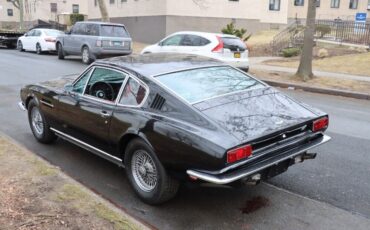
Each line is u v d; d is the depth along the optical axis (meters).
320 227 4.16
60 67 16.94
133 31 33.34
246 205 4.62
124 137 4.70
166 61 5.30
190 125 4.10
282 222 4.25
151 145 4.32
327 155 6.31
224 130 3.97
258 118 4.29
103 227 3.75
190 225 4.20
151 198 4.52
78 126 5.53
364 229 4.14
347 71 16.20
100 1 22.48
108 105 4.98
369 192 4.99
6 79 13.53
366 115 9.50
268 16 34.03
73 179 4.94
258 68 17.02
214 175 3.85
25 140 6.92
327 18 43.06
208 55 14.32
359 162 6.02
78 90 5.63
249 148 3.89
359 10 44.28
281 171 4.40
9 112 8.93
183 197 4.80
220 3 30.66
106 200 4.48
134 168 4.75
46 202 4.21
